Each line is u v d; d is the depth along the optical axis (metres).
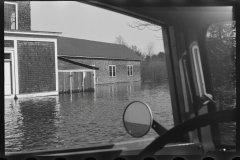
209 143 1.75
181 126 1.39
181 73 1.85
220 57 1.77
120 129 7.01
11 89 21.16
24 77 21.81
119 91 26.42
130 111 1.78
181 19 1.74
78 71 27.66
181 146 1.71
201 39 1.80
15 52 21.25
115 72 40.22
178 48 1.82
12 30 20.58
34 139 5.84
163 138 1.40
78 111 13.69
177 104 1.88
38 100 19.77
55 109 14.66
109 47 41.12
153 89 18.94
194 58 1.83
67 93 26.45
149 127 1.78
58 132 7.08
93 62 37.03
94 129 7.39
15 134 6.80
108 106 15.80
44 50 22.84
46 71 23.05
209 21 1.74
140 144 1.74
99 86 34.59
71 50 34.81
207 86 1.82
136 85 34.25
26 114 12.59
